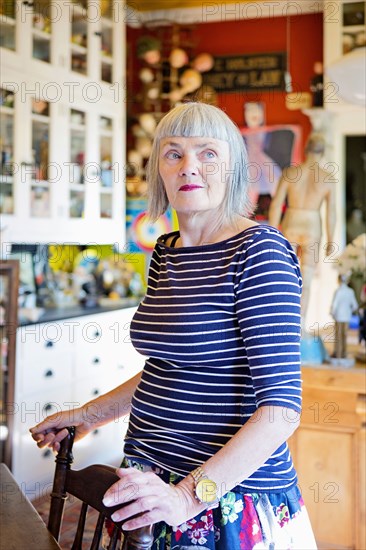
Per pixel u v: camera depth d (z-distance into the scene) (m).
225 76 5.38
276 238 1.27
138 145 5.35
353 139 5.31
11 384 3.22
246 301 1.23
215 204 1.33
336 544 2.62
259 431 1.15
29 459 3.46
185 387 1.30
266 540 1.27
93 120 4.27
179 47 5.40
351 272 2.87
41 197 3.85
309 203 3.71
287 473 1.32
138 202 5.28
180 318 1.29
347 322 2.78
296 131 5.23
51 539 1.13
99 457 3.99
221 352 1.27
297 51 5.20
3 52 3.49
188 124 1.33
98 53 4.29
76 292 4.56
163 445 1.31
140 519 1.06
